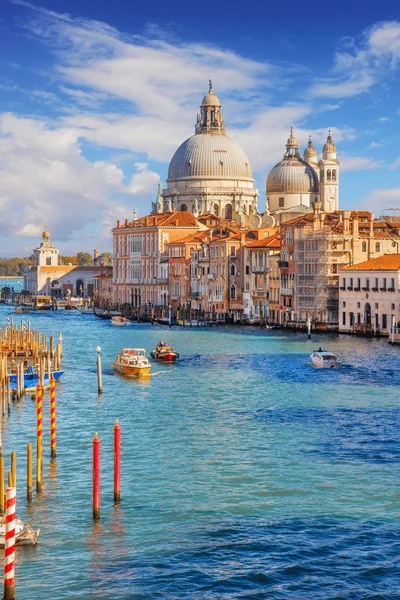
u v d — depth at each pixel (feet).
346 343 441.68
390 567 135.64
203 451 197.77
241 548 142.20
